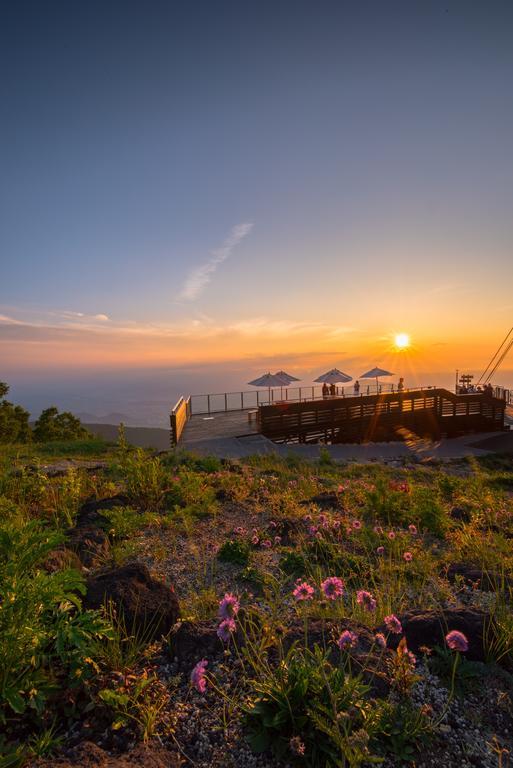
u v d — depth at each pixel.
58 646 2.51
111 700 2.38
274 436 25.48
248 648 3.00
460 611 3.45
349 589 4.55
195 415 30.91
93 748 2.13
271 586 4.39
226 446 20.50
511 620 3.23
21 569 2.79
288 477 10.99
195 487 7.53
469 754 2.28
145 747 2.22
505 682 2.86
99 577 3.61
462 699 2.68
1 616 2.44
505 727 2.50
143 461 7.96
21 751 2.06
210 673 2.82
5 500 5.66
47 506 6.56
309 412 27.05
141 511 6.82
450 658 2.98
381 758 1.94
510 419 37.19
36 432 43.88
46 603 2.57
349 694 2.34
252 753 2.26
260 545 5.71
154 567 4.87
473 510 7.56
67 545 4.94
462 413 33.94
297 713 2.33
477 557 5.45
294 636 3.08
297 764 2.17
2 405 40.66
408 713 2.42
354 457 19.84
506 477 13.00
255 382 31.69
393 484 8.72
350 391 35.62
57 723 2.35
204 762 2.21
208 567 4.92
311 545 5.54
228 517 6.98
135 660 2.88
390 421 30.64
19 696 2.27
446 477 10.14
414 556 5.30
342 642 2.44
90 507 6.69
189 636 3.17
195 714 2.51
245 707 2.40
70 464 13.06
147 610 3.30
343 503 7.88
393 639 3.19
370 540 5.76
